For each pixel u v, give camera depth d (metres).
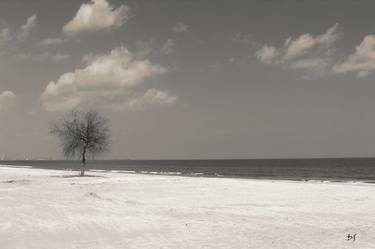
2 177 59.72
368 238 15.27
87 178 57.47
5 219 16.48
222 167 160.25
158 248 13.09
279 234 15.73
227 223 18.03
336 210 23.41
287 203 27.30
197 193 35.28
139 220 18.14
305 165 187.50
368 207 24.83
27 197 25.41
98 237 14.38
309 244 14.15
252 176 79.75
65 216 18.00
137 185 44.34
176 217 19.47
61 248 12.61
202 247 13.41
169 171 108.06
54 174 71.44
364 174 92.50
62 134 63.75
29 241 13.22
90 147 64.62
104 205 22.84
